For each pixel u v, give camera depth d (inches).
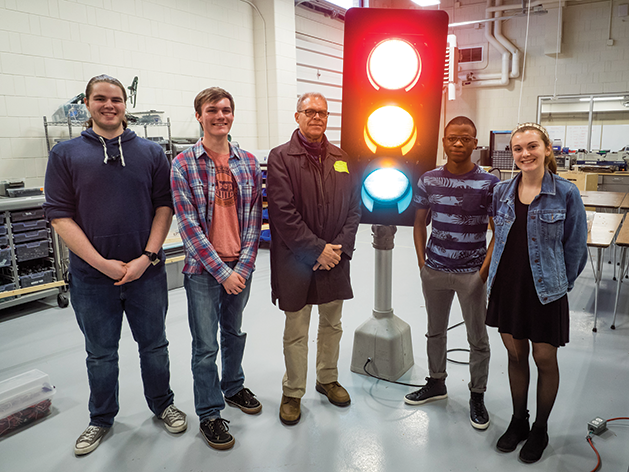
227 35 232.5
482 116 361.7
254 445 77.6
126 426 84.0
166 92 208.1
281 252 80.0
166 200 79.0
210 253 74.1
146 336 79.4
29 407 85.9
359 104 76.9
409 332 103.0
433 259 83.0
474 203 76.9
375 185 81.4
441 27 71.3
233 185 78.2
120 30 187.8
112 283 74.6
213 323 78.2
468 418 84.0
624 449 74.4
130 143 74.3
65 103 172.4
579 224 65.6
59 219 70.3
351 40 73.7
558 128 349.4
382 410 87.1
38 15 162.7
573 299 147.0
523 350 72.6
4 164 159.8
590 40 319.0
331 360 89.7
